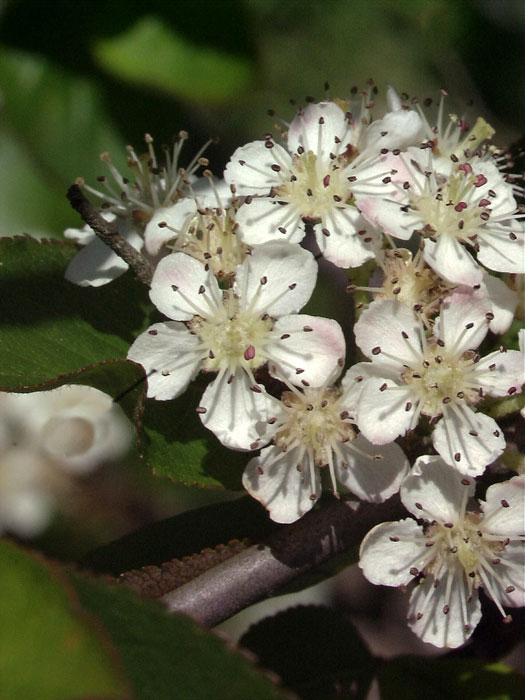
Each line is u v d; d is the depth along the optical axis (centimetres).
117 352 9
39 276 9
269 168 9
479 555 8
